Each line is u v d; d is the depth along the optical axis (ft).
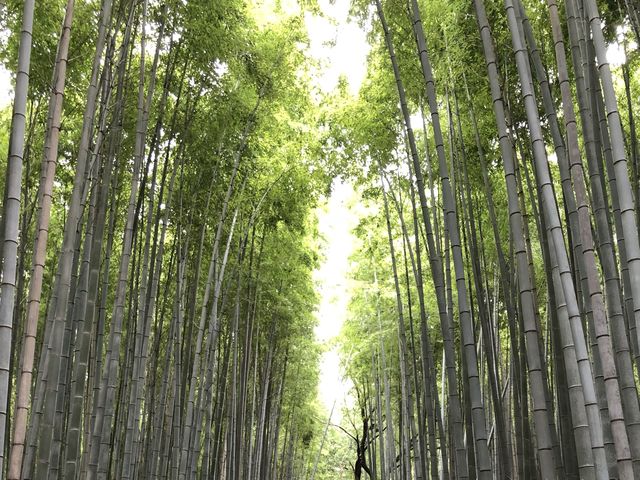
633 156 15.43
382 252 38.32
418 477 24.58
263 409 37.35
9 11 19.20
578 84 10.66
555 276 9.21
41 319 27.27
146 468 24.59
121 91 17.10
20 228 22.67
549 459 8.50
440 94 22.24
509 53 18.97
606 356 8.20
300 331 44.62
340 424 73.82
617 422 7.91
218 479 32.48
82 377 14.82
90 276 15.58
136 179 17.34
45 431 12.17
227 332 33.68
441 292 14.35
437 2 20.11
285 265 34.86
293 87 27.71
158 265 21.03
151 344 29.99
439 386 37.88
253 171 28.58
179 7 20.84
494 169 24.48
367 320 43.11
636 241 7.92
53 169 10.19
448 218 11.91
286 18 26.63
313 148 30.25
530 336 9.01
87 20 20.03
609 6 17.67
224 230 29.78
